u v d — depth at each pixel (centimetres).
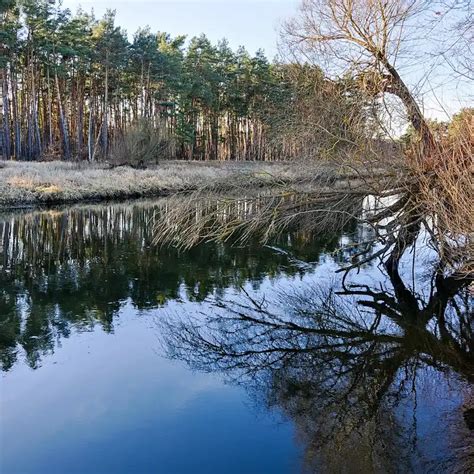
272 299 908
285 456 445
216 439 475
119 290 947
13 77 3541
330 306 873
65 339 710
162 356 664
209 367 638
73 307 848
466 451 449
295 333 759
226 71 4744
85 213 1911
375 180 836
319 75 958
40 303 866
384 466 431
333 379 610
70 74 3912
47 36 3431
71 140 4366
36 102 3828
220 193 966
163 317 809
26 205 2019
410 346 713
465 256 670
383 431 488
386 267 1030
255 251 1302
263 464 435
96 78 4059
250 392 573
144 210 2028
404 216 814
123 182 2531
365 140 841
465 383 596
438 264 859
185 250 1305
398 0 854
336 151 889
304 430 490
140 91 4241
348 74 909
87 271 1081
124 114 4722
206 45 4728
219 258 1216
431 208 690
